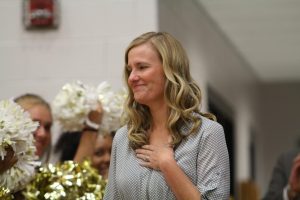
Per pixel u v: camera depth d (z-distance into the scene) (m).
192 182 3.28
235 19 10.30
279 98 16.17
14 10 6.82
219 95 11.18
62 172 4.49
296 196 5.78
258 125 15.80
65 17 6.76
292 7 9.52
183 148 3.31
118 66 6.64
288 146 16.08
